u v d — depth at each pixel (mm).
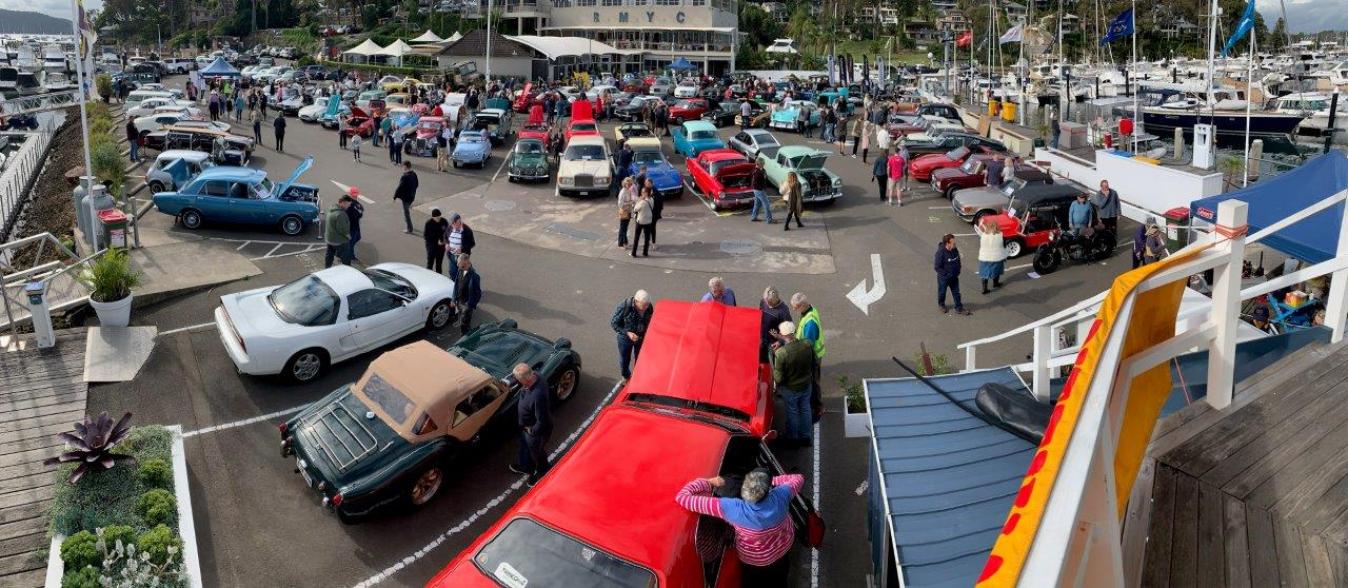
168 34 151875
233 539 9648
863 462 11227
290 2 130000
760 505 6973
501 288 18047
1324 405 6168
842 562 9227
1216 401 6219
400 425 10188
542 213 24469
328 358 13477
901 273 19359
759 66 90500
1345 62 57281
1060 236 19219
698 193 27625
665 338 10523
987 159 26062
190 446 11461
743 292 18078
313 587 8945
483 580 6770
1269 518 4945
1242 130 39531
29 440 11102
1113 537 3234
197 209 20703
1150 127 42250
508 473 11102
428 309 15047
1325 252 11461
